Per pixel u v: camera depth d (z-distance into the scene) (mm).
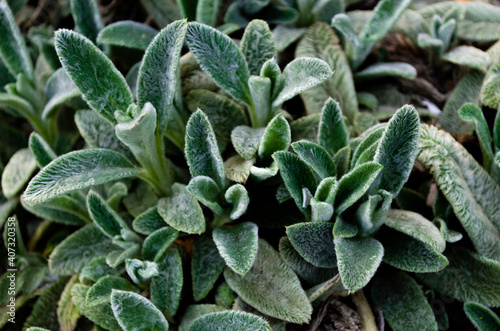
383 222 645
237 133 673
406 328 649
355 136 717
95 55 637
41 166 693
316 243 644
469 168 675
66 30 625
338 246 623
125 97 650
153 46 643
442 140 679
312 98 734
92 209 654
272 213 680
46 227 744
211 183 648
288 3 776
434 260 630
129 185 716
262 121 692
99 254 686
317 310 654
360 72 762
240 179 644
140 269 646
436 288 672
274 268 655
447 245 679
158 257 654
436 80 782
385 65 756
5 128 765
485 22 774
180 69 736
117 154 661
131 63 776
